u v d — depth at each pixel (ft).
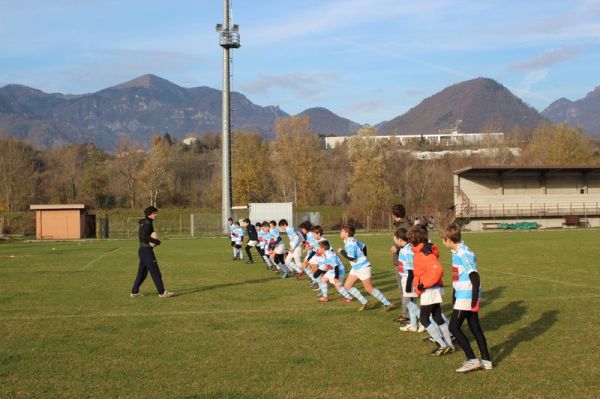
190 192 291.58
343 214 205.98
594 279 53.62
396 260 35.40
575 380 22.88
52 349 28.35
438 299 27.27
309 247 50.39
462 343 24.56
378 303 41.81
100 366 25.30
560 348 27.84
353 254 38.19
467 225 192.34
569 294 44.68
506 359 26.12
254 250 104.12
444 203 231.50
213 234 173.99
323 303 42.14
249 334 31.45
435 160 291.79
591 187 199.72
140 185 273.33
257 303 42.19
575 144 261.85
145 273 45.83
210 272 65.10
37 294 47.21
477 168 186.70
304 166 260.21
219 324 34.24
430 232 179.32
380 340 29.96
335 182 285.64
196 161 333.83
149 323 34.65
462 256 25.03
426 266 27.07
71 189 266.36
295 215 195.31
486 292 46.06
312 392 21.68
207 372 24.29
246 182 247.29
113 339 30.40
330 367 24.95
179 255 91.50
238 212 205.16
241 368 24.84
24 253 99.25
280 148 264.52
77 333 31.94
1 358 26.68
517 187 196.54
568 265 66.49
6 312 38.65
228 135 171.01
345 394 21.44
